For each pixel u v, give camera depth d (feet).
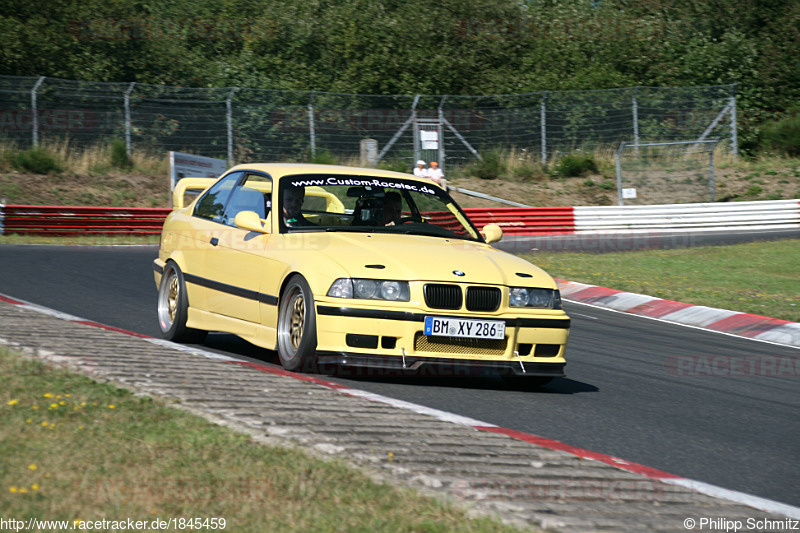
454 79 390.83
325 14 408.05
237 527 34.65
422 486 41.19
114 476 39.34
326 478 40.81
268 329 74.28
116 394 53.57
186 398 54.39
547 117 373.81
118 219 238.27
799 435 66.13
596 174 364.99
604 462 50.96
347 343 68.03
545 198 341.21
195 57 376.27
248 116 326.03
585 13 454.81
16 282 124.47
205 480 39.60
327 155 324.39
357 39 390.83
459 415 60.70
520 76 406.41
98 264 157.28
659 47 433.89
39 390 52.80
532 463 47.73
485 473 44.65
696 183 359.05
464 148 360.07
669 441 60.80
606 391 77.87
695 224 306.14
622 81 413.59
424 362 67.87
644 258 215.92
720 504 44.60
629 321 130.11
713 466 55.16
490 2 423.23
